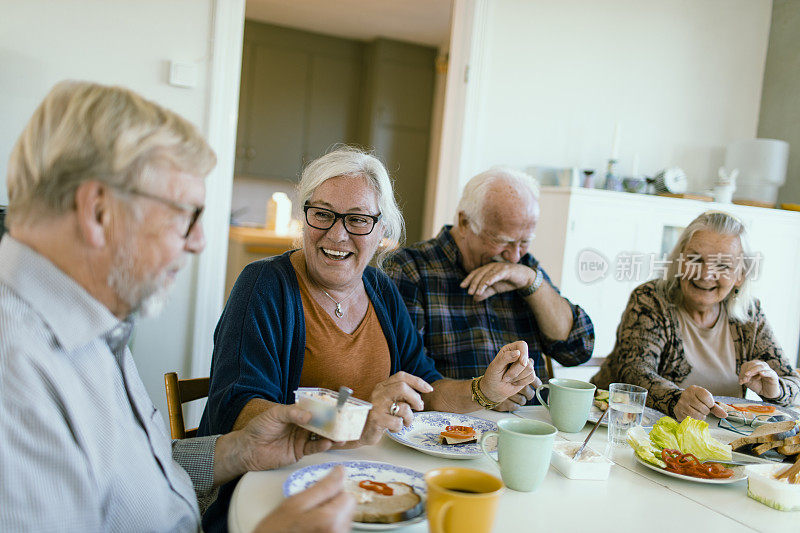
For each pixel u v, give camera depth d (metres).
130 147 0.68
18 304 0.69
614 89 3.56
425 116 5.82
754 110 3.95
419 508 0.83
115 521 0.76
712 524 0.92
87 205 0.68
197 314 2.74
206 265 2.74
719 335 1.98
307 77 5.70
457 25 3.28
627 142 3.63
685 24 3.70
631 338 1.91
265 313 1.26
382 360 1.42
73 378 0.73
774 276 3.56
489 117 3.28
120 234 0.70
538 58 3.36
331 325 1.37
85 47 2.53
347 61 5.82
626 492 1.01
